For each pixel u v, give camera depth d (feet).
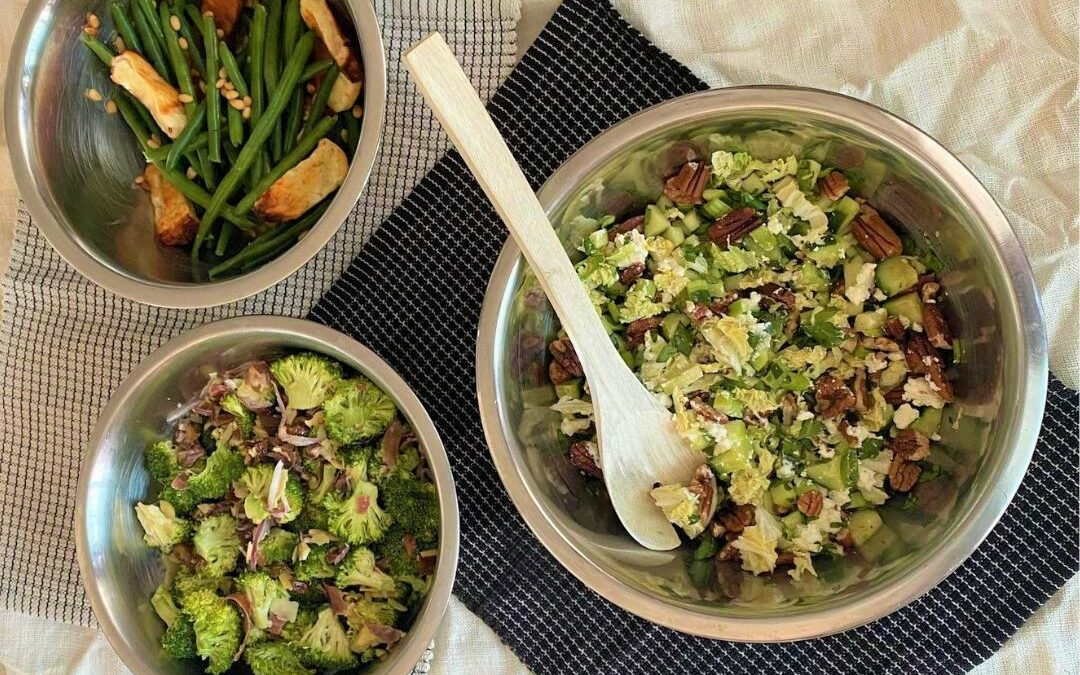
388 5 2.55
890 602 2.18
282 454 2.47
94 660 2.69
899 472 2.36
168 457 2.50
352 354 2.37
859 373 2.39
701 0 2.54
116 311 2.63
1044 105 2.49
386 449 2.47
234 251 2.58
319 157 2.46
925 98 2.52
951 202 2.23
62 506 2.65
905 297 2.37
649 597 2.21
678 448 2.36
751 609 2.23
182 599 2.46
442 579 2.33
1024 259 2.19
